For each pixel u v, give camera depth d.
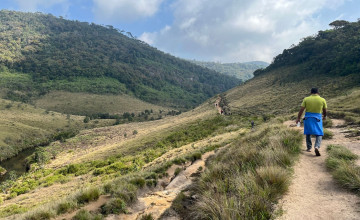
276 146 5.57
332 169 4.03
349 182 3.22
